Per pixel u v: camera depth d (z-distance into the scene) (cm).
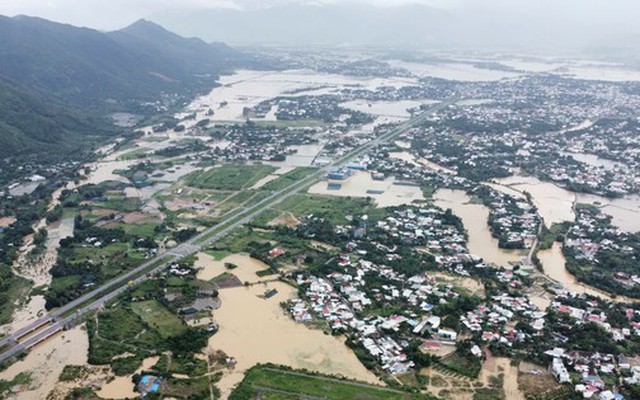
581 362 16062
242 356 16412
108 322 18262
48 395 14750
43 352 16762
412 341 17025
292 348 16838
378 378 15412
